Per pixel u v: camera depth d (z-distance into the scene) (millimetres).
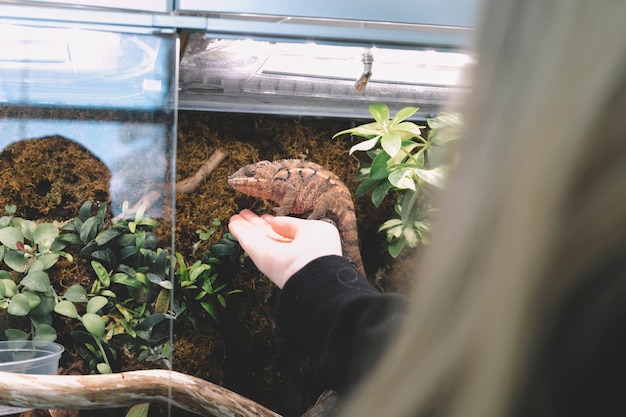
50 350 846
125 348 857
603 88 170
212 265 1231
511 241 178
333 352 588
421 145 1183
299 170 1144
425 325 191
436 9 833
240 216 1140
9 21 791
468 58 216
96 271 856
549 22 185
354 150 1193
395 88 1106
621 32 170
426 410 184
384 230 1281
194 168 1228
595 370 181
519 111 186
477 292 182
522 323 176
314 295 643
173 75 833
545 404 179
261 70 1024
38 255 847
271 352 1254
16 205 843
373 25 848
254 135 1248
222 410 1042
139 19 812
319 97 1160
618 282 173
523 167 180
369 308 587
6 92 817
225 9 812
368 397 200
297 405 1257
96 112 834
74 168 843
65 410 845
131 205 852
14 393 827
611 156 170
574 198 173
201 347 1236
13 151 829
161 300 861
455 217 195
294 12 819
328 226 885
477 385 175
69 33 805
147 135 843
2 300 842
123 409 860
